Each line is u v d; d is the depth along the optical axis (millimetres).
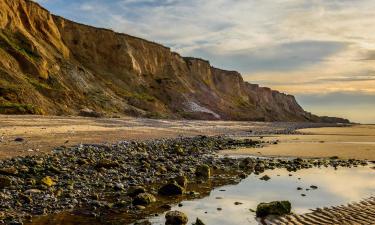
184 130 58219
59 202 13789
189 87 156875
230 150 34469
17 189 14828
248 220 12414
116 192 15781
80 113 67938
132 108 91125
